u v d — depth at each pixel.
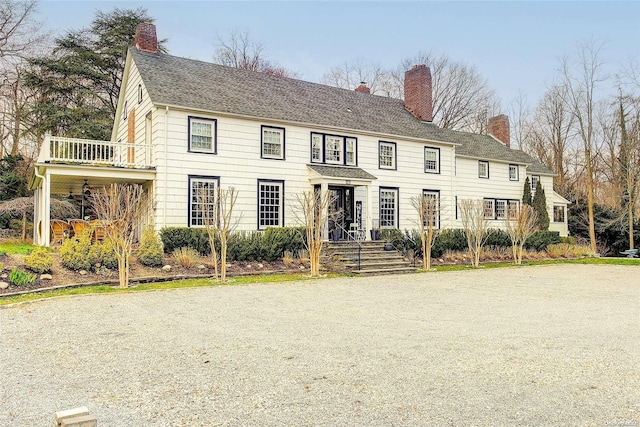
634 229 33.38
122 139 22.39
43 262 12.38
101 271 13.50
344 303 10.63
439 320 8.77
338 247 18.77
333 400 4.65
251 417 4.24
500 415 4.32
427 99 26.80
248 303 10.45
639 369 5.77
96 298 10.88
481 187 28.27
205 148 17.89
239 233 17.09
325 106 22.62
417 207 20.00
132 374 5.46
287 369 5.63
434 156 24.92
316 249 15.97
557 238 27.77
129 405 4.54
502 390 4.98
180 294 11.63
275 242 17.50
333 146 21.28
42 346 6.71
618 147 33.16
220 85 20.02
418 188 24.03
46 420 4.18
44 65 30.80
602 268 20.83
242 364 5.83
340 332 7.64
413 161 23.92
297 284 13.94
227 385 5.08
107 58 32.88
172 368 5.68
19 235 25.52
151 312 9.28
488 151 29.47
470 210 21.33
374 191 22.41
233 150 18.44
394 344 6.88
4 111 32.84
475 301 11.15
